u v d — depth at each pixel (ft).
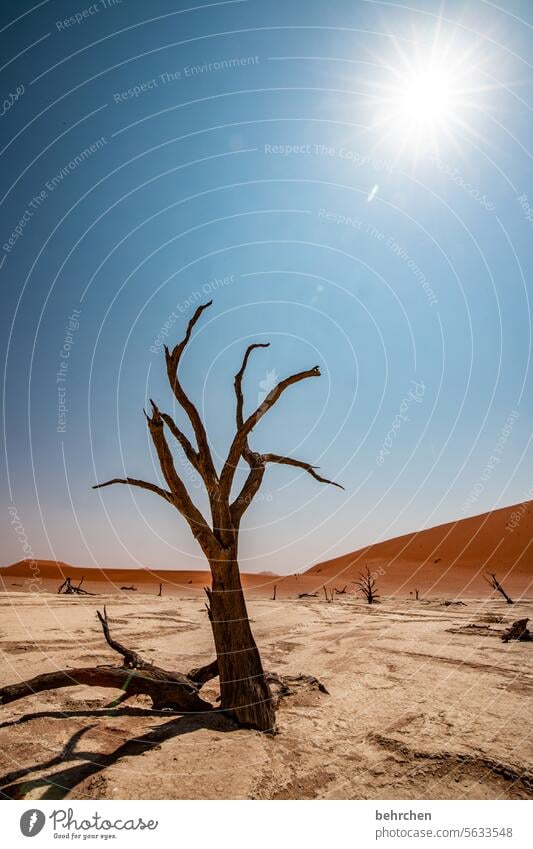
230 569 15.53
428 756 13.28
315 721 16.28
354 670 25.29
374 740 14.55
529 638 35.04
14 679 20.94
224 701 15.02
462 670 25.11
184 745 12.57
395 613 62.18
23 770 11.68
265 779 11.16
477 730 15.52
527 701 19.10
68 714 16.37
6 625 37.55
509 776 12.10
